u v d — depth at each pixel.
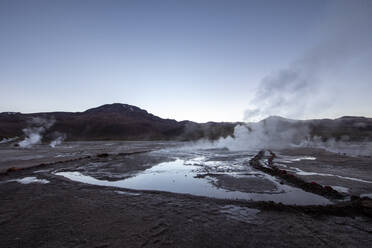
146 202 6.63
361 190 7.77
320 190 7.67
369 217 5.34
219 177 10.60
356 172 11.19
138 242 4.17
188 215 5.54
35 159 17.72
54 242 4.19
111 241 4.21
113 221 5.18
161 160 17.75
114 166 14.44
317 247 3.98
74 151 26.77
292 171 11.54
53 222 5.14
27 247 4.02
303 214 5.56
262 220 5.22
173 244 4.09
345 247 3.97
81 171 12.53
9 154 22.28
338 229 4.72
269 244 4.08
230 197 7.32
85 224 5.01
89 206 6.27
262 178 10.30
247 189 8.30
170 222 5.11
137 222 5.11
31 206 6.30
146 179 10.30
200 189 8.40
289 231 4.62
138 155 22.11
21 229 4.77
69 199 6.99
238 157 19.48
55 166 14.28
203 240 4.24
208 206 6.23
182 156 20.89
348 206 5.84
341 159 16.56
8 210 5.96
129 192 7.84
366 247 3.97
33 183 9.26
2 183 9.29
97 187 8.54
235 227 4.82
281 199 7.05
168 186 8.91
